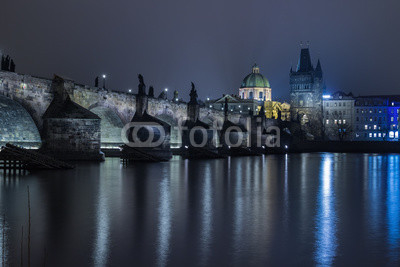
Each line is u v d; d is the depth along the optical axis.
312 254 18.14
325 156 127.94
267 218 25.27
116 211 27.00
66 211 26.88
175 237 20.62
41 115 66.69
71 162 66.94
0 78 59.44
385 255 18.03
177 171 58.69
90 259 17.27
